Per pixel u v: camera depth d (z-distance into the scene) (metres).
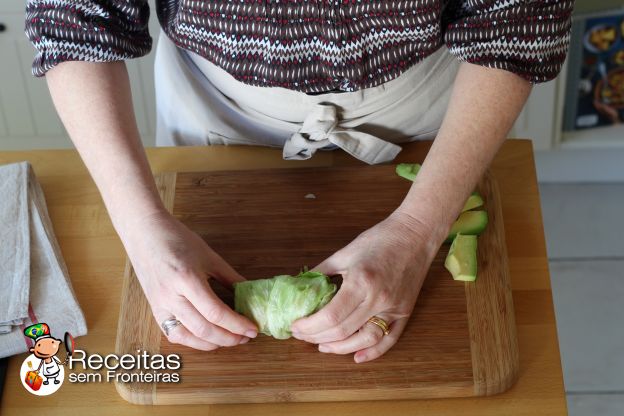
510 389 0.97
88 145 1.01
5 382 0.99
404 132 1.22
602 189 2.29
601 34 1.94
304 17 0.96
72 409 0.97
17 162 1.24
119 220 0.99
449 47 1.02
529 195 1.18
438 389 0.95
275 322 0.96
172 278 0.94
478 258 1.08
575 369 1.95
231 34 1.00
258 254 1.09
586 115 2.11
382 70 1.04
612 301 2.07
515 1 0.95
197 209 1.14
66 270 1.10
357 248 0.98
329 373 0.96
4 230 1.09
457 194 0.99
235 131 1.24
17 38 1.83
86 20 0.98
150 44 1.08
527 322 1.03
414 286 0.98
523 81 1.00
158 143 1.40
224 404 0.97
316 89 1.06
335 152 1.24
